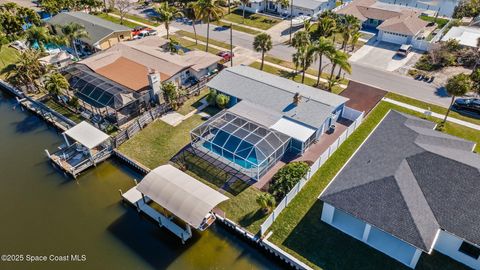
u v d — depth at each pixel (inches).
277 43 2839.6
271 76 2122.3
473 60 2383.1
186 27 3184.1
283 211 1403.8
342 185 1307.8
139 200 1478.8
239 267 1259.8
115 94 1961.1
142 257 1293.1
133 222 1430.9
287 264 1245.1
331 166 1621.6
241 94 1952.5
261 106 1851.6
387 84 2256.4
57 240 1366.9
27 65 2245.3
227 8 3543.3
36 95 2219.5
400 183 1238.9
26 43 2527.1
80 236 1380.4
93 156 1695.4
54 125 1990.7
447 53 2418.8
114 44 2731.3
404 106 2030.0
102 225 1423.5
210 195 1330.0
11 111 2165.4
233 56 2645.2
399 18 2886.3
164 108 2017.7
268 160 1566.2
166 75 2158.0
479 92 1967.3
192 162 1654.8
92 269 1256.8
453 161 1267.2
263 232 1307.8
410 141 1423.5
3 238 1379.2
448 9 3496.6
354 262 1214.3
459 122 1883.6
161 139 1824.6
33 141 1904.5
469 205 1164.5
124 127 1916.8
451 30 2716.5
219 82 2064.5
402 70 2416.3
